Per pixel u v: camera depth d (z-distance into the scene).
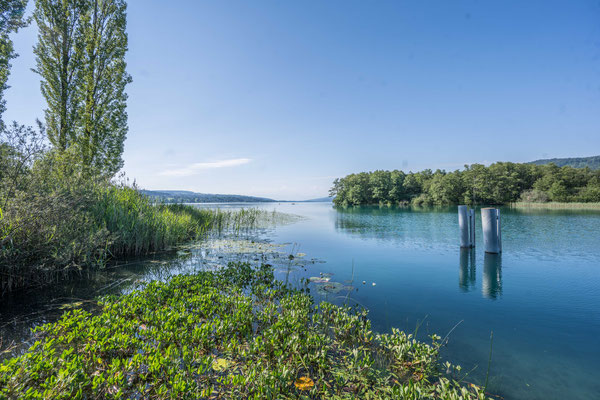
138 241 9.17
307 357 3.10
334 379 2.82
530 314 4.45
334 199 83.88
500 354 3.30
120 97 14.55
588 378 2.80
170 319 3.80
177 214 13.91
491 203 59.91
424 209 41.84
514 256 8.48
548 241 10.94
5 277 5.27
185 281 5.74
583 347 3.43
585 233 13.01
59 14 12.62
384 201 72.06
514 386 2.69
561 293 5.36
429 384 2.75
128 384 2.54
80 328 3.48
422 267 7.51
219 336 3.56
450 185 59.25
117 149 14.60
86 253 6.63
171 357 2.84
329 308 4.51
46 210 5.49
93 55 13.67
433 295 5.41
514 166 67.31
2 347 3.28
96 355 3.00
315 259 8.62
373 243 11.56
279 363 2.90
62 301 4.86
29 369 2.46
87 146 13.32
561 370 2.95
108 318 3.80
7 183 5.65
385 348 3.45
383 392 2.64
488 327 4.02
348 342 3.62
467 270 7.13
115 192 9.79
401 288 5.83
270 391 2.46
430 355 3.14
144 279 6.35
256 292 5.42
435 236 13.43
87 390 2.45
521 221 18.56
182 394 2.34
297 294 5.18
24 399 2.13
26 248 5.60
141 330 3.57
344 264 7.96
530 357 3.23
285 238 13.31
